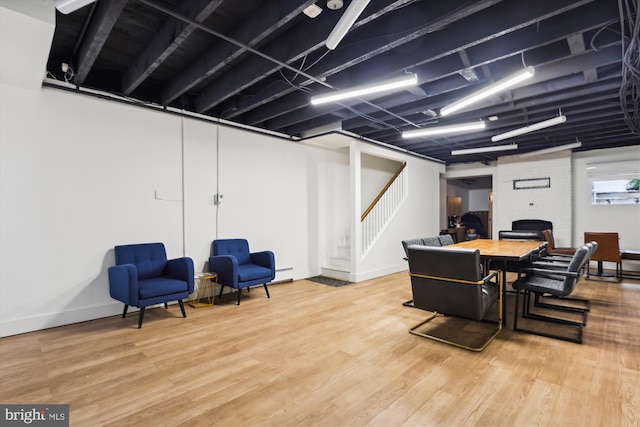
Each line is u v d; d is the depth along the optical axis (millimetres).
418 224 7168
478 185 11680
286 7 2176
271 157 5133
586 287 4785
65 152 3264
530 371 2268
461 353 2580
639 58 2549
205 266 4332
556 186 6754
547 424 1691
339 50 2783
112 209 3561
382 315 3574
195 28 2451
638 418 1729
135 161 3730
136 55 3152
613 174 6316
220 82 3613
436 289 2777
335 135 5145
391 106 3953
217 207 4449
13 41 2236
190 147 4188
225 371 2289
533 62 2918
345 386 2090
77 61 3152
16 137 3004
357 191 5473
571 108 4230
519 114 4316
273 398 1953
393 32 2428
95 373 2250
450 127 4289
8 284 2959
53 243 3197
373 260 5812
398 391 2027
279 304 4023
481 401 1910
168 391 2025
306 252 5699
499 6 2299
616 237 5211
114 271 3295
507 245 4094
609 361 2402
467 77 3105
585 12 2283
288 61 2707
